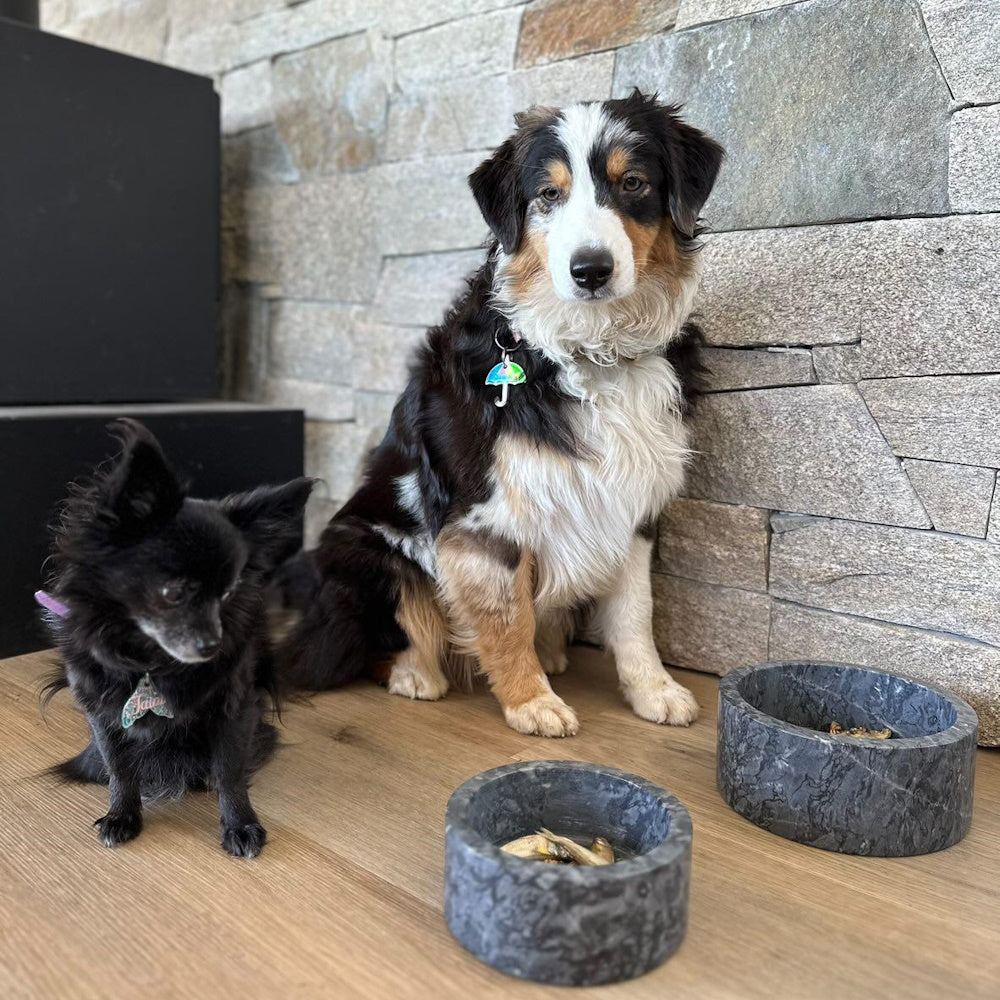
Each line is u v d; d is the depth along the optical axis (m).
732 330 2.07
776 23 1.94
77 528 1.26
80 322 2.62
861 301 1.88
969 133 1.72
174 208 2.81
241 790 1.41
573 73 2.29
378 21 2.67
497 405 1.80
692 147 1.78
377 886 1.30
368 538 2.07
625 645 2.00
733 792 1.54
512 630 1.88
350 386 2.92
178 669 1.32
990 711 1.81
